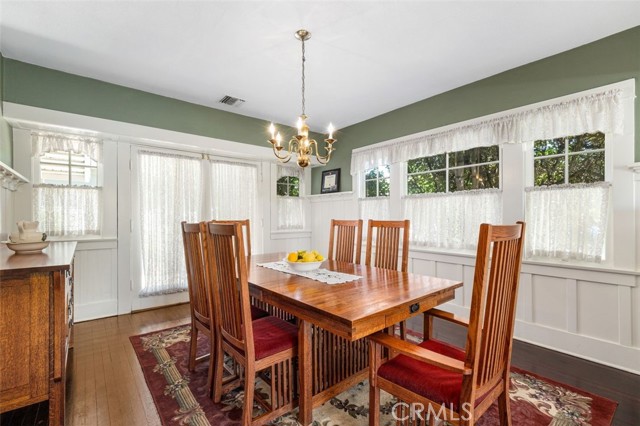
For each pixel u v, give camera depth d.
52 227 3.02
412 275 2.13
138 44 2.44
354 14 2.07
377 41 2.39
